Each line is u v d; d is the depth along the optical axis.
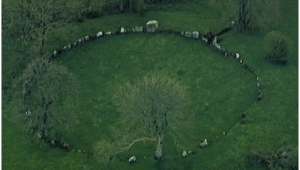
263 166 132.25
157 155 134.00
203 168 132.75
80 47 157.00
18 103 139.50
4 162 135.50
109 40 158.38
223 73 150.75
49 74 137.25
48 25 152.50
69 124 139.75
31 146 137.62
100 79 150.75
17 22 150.50
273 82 147.38
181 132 139.12
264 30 158.50
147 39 158.25
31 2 149.62
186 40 157.62
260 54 153.12
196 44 156.62
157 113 129.50
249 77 149.50
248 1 155.25
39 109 136.25
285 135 137.50
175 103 129.62
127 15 163.12
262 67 150.50
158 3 166.62
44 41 156.12
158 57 154.75
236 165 132.88
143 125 136.75
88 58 155.00
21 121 138.12
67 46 156.38
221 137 137.88
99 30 159.88
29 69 138.62
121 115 135.75
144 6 163.50
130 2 163.12
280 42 149.75
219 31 158.50
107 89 148.50
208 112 143.50
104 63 154.00
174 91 130.00
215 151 135.25
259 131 138.12
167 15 163.25
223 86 148.25
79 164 134.25
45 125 137.12
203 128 140.38
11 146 138.00
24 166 134.62
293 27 160.62
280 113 141.25
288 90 145.88
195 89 148.00
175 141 134.88
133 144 137.25
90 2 165.12
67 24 160.38
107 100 146.25
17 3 149.12
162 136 131.88
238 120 141.38
